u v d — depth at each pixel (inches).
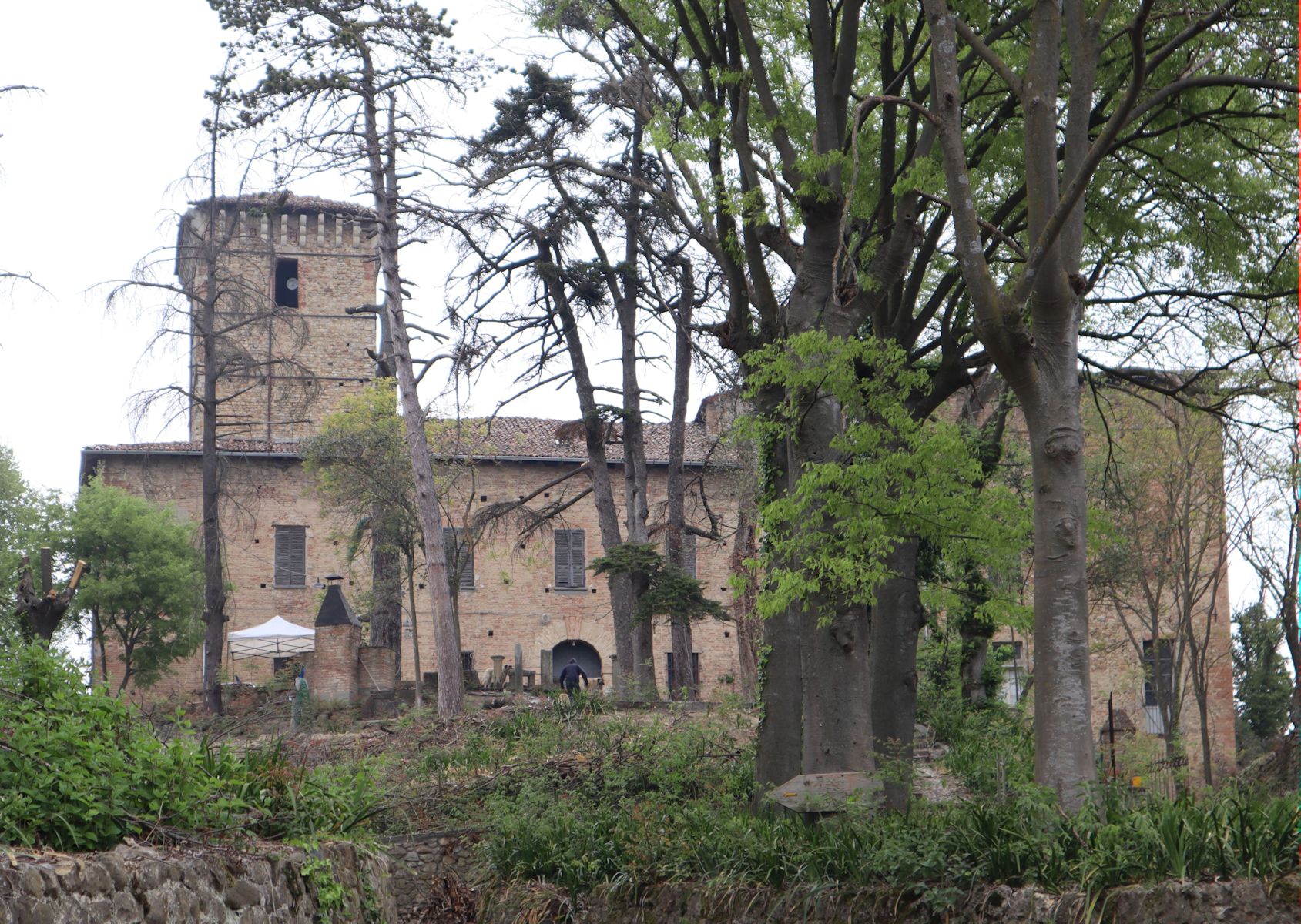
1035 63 531.2
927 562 908.0
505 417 2155.5
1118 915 387.5
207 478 1444.4
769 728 673.0
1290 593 937.5
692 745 799.7
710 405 1487.5
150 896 307.7
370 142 1273.4
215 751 439.8
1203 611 1103.6
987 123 708.7
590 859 628.1
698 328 690.2
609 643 2065.7
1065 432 512.4
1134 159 724.7
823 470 568.7
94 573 1712.6
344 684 1373.0
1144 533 1148.5
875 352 578.9
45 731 332.2
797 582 572.7
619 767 784.3
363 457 1555.1
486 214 1197.1
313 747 920.9
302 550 2011.6
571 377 1365.7
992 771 676.7
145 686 1726.1
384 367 1359.5
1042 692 500.4
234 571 1978.3
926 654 1064.8
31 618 543.2
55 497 1758.1
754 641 1322.6
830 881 490.0
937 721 978.1
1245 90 697.0
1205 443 1056.2
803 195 598.9
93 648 1715.1
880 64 713.0
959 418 969.5
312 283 2352.4
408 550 1540.4
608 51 808.9
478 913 646.5
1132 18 646.5
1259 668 1658.5
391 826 727.7
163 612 1748.3
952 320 744.3
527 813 695.7
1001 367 514.3
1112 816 440.5
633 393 1413.6
